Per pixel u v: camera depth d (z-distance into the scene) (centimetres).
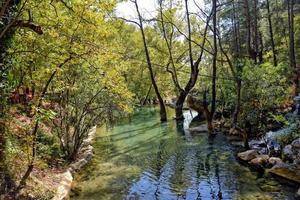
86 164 1377
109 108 1501
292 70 2166
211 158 1393
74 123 1407
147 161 1413
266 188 996
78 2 884
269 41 3469
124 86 1259
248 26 2355
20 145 906
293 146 1110
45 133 1242
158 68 3469
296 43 2908
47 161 1189
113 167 1333
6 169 866
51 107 1256
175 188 1058
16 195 839
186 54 3228
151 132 2166
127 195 1008
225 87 1978
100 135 2133
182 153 1520
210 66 2548
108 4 977
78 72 1245
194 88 2780
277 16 3241
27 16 898
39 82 980
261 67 1742
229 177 1130
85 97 1363
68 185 1066
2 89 871
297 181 1008
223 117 2177
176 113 2659
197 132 2034
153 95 4159
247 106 1670
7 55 850
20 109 1011
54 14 927
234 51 3084
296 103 1488
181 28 2980
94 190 1057
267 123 1628
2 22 747
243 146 1539
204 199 951
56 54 929
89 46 969
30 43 895
